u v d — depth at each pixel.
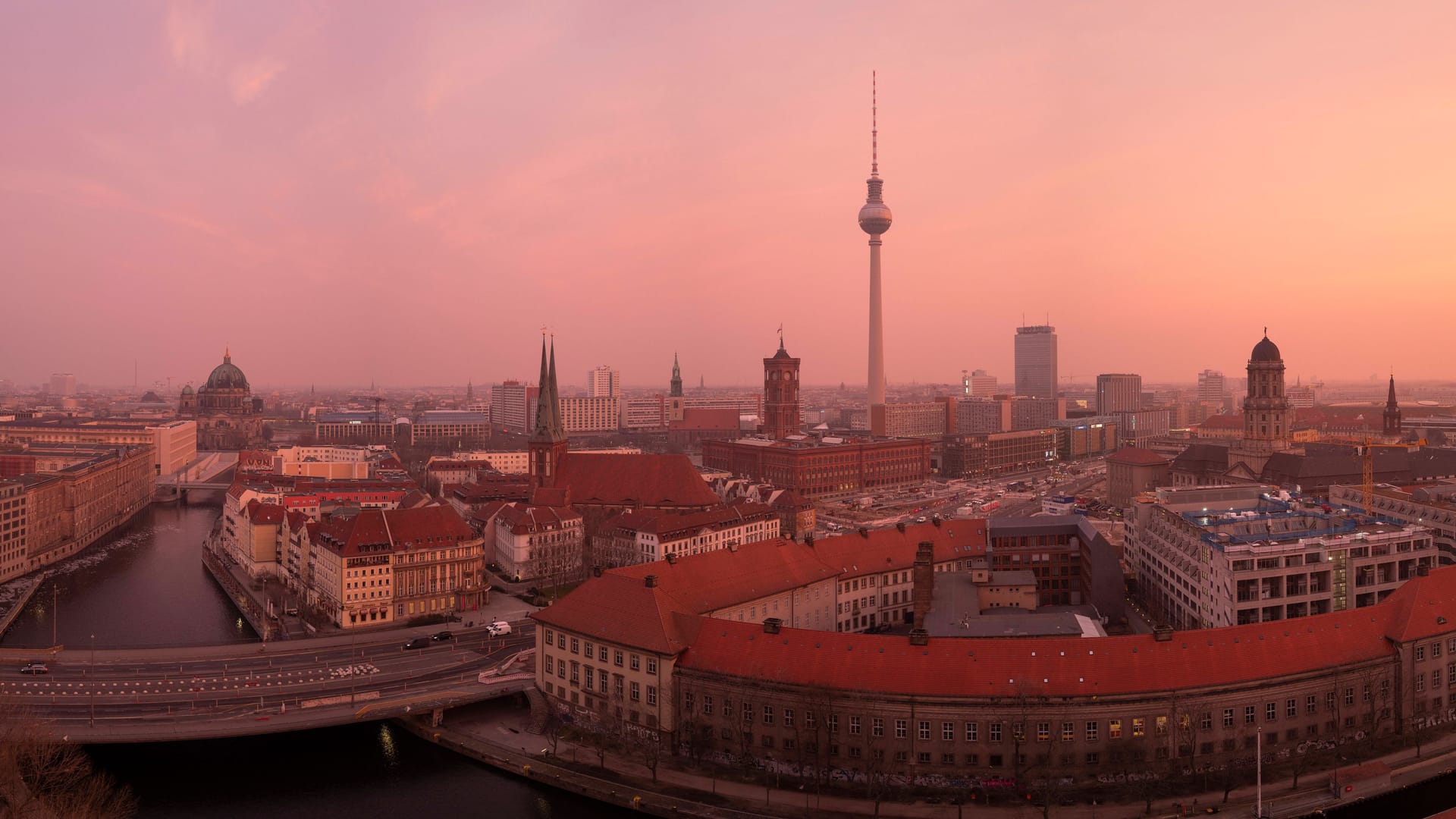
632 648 159.88
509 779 153.25
